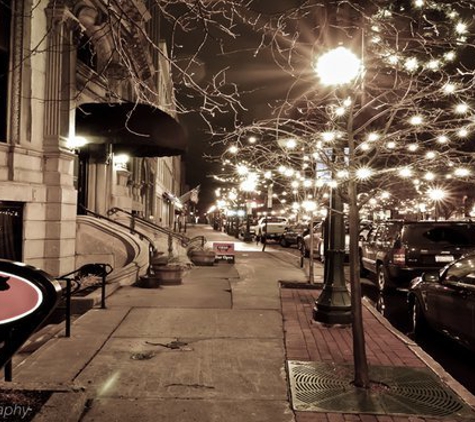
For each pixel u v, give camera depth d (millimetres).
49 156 12633
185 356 6625
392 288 13250
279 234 35969
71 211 13234
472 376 6676
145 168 28422
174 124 15203
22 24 11625
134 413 4809
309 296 11242
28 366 6125
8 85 11562
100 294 10453
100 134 14594
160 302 10180
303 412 4895
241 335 7742
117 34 5895
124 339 7395
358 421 4719
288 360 6520
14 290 3863
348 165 5887
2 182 11133
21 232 11859
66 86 13047
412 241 12078
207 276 14484
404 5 8117
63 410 4324
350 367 6215
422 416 4840
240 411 4902
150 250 15000
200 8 4977
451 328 7480
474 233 12094
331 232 8664
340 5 7598
